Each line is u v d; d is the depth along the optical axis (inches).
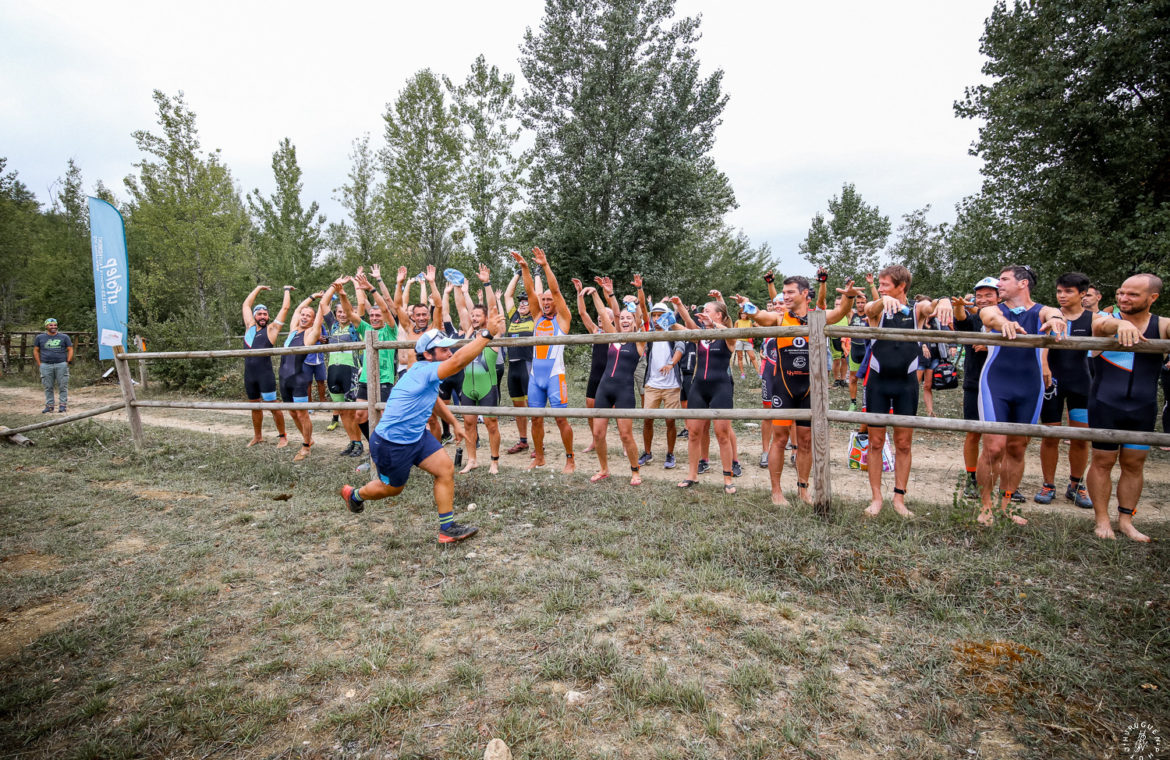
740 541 163.8
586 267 876.0
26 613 141.6
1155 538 164.4
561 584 144.6
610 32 821.2
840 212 1158.3
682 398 329.7
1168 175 473.1
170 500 228.2
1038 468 264.8
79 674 115.4
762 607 132.2
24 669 118.2
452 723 97.9
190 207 773.9
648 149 829.2
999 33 519.2
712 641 119.2
